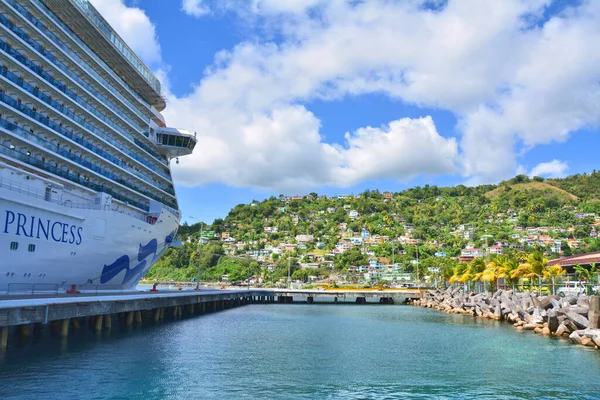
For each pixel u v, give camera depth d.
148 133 60.38
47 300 30.02
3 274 33.25
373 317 68.25
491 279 73.94
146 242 52.16
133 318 52.12
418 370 29.25
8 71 37.19
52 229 36.88
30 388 22.95
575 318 40.47
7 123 36.69
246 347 37.62
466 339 42.53
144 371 27.42
